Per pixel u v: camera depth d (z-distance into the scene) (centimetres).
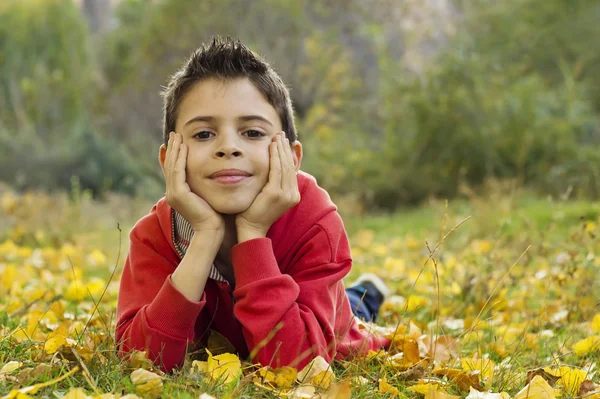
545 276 441
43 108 3150
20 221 798
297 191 245
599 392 233
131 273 258
